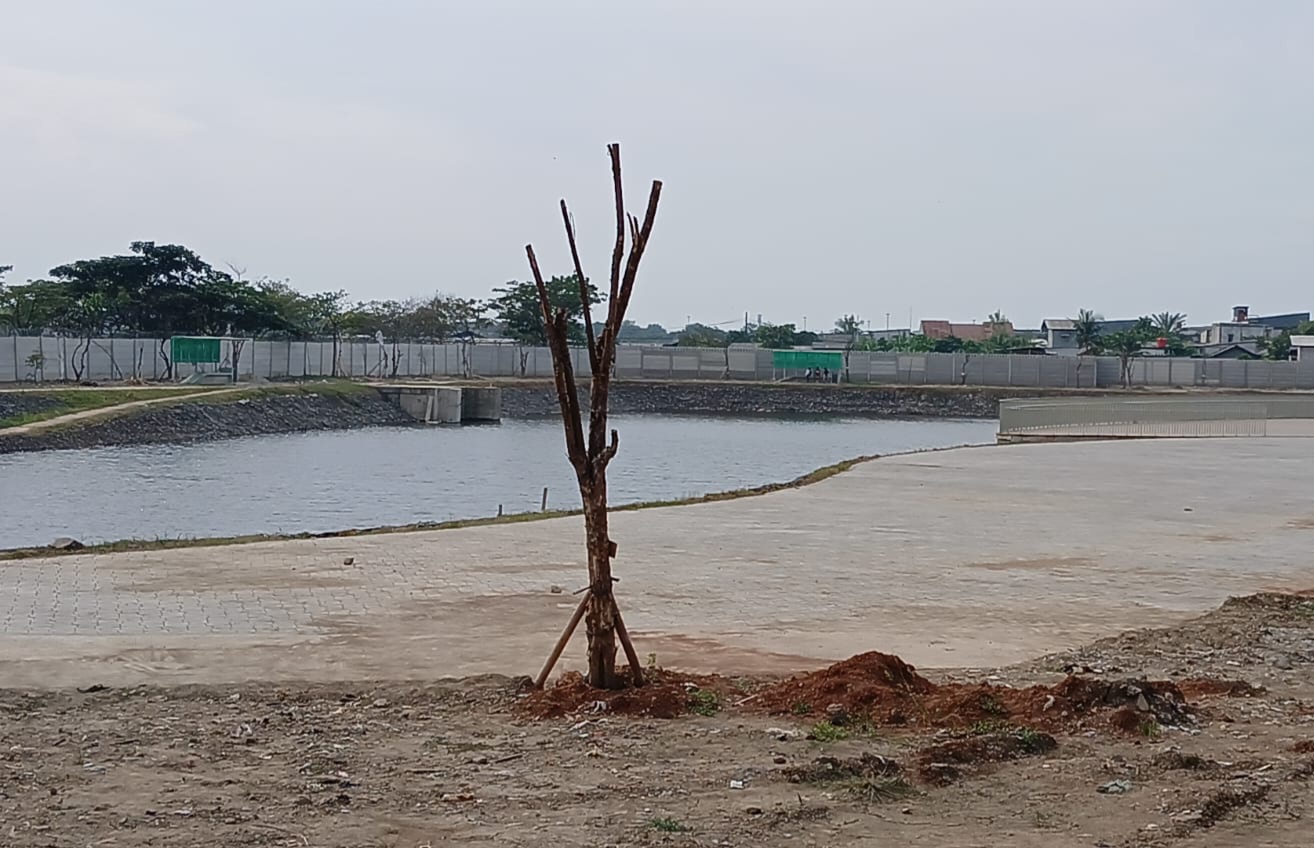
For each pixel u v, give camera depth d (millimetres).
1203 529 16766
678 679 7762
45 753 6266
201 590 11398
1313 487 22547
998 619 10609
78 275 73438
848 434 58000
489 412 64500
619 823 5215
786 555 14008
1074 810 5492
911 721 6809
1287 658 8875
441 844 4969
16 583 11680
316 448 45875
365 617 10227
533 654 8875
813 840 5074
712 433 57750
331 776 5875
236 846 4934
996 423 70188
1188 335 135125
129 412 46656
